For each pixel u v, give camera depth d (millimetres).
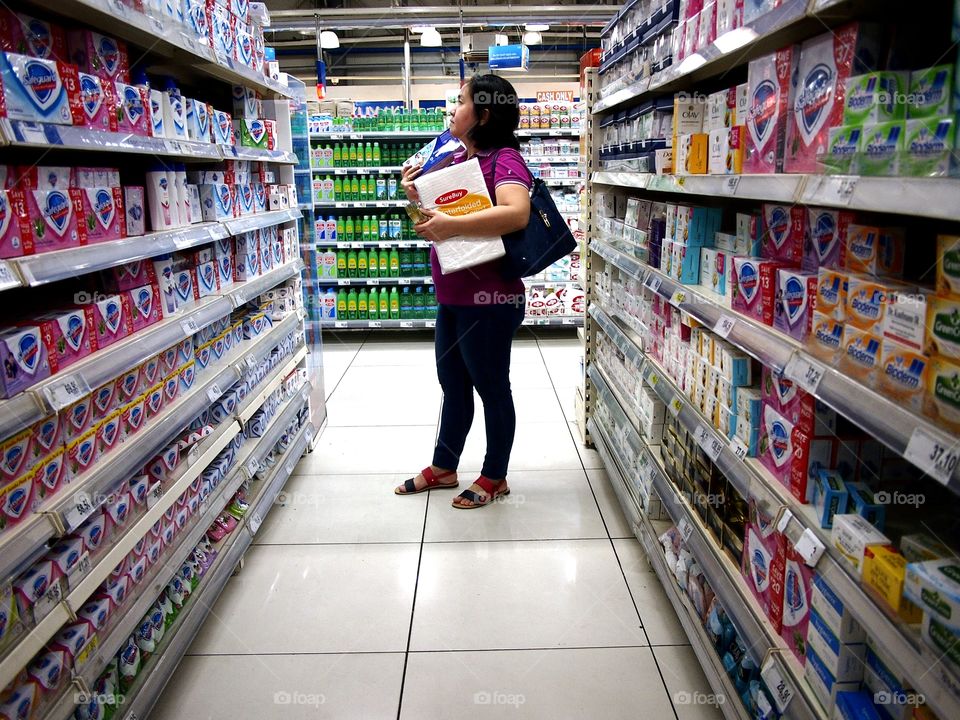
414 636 2201
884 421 1028
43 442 1468
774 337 1480
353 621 2279
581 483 3277
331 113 6273
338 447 3754
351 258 6027
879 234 1210
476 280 2660
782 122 1482
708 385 1959
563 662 2076
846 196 1115
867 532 1205
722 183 1691
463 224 2385
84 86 1573
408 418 4195
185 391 2205
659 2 2326
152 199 2018
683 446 2244
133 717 1663
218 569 2295
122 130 1755
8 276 1269
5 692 1335
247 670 2057
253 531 2613
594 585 2465
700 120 2133
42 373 1426
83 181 1660
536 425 4027
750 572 1696
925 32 1219
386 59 11109
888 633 1045
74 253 1498
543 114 6293
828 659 1292
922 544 1123
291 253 3451
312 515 3000
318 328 3918
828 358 1285
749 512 1692
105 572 1621
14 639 1318
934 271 1240
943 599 946
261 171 3008
